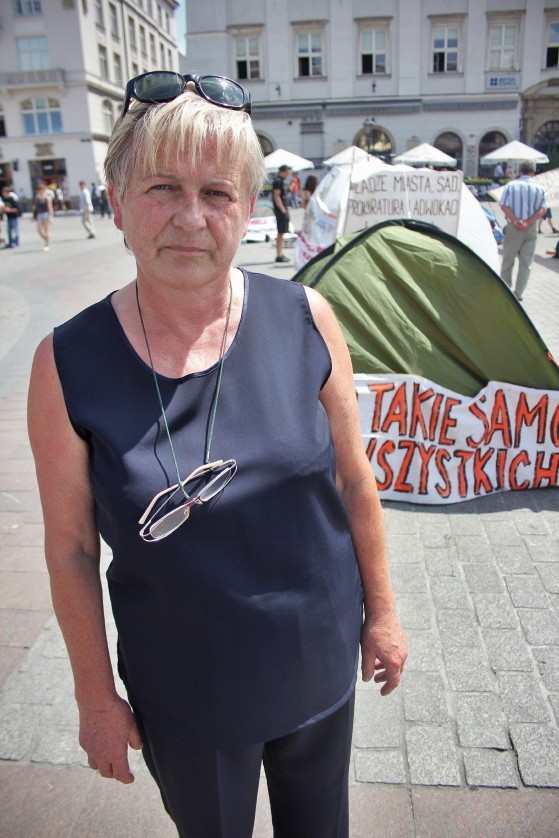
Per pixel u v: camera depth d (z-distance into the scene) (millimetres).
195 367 1186
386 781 2076
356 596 1357
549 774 2074
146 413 1144
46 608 2957
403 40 34438
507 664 2514
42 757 2219
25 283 11383
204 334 1208
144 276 1188
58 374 1166
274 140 36250
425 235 3916
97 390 1150
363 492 1395
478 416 3744
